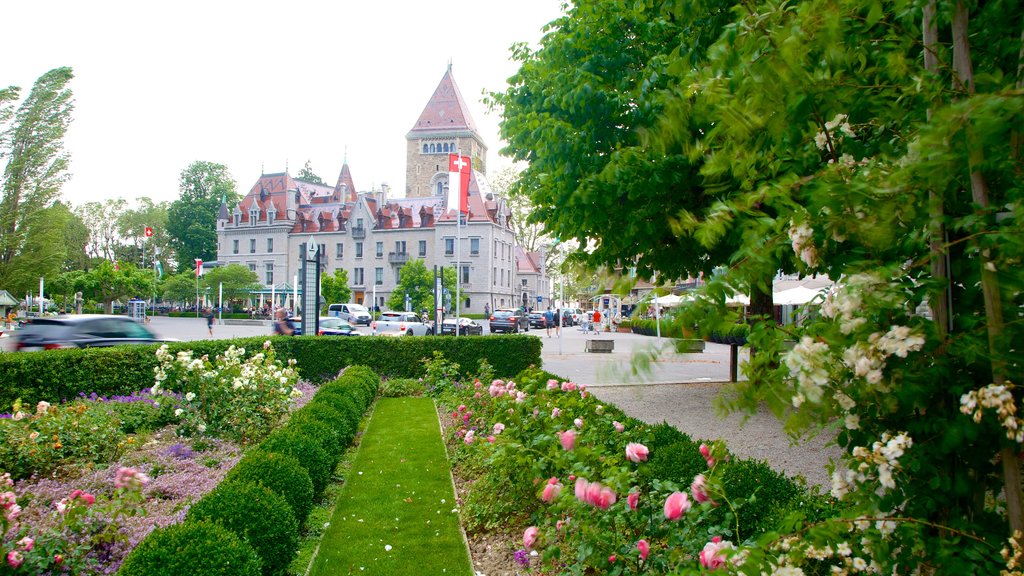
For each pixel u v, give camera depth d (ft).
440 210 235.61
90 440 21.35
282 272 251.39
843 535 6.75
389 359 49.67
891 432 6.38
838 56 5.83
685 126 6.82
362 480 22.03
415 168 293.64
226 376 26.05
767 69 5.86
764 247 5.92
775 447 24.81
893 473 6.19
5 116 163.53
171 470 20.75
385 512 18.63
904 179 5.37
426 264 230.89
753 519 12.03
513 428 17.30
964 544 6.25
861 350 5.81
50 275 172.65
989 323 5.46
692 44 12.17
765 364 6.24
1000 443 5.86
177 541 11.14
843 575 6.46
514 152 36.27
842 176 5.97
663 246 26.37
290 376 29.66
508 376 50.78
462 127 290.56
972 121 4.53
